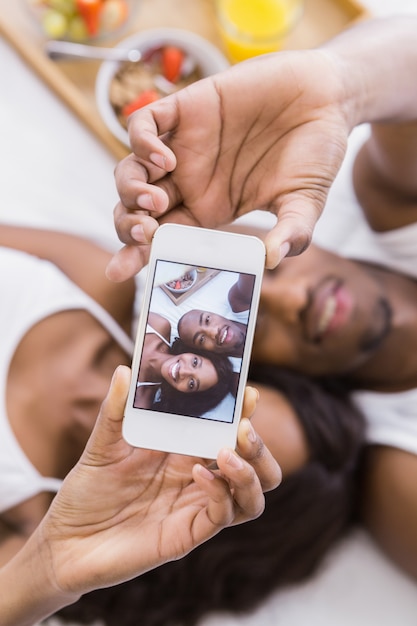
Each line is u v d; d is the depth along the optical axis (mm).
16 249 1258
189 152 797
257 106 787
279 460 1167
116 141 1387
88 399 1176
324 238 1325
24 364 1176
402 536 1216
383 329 1197
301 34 1450
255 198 829
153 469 739
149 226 723
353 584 1295
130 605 1208
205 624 1263
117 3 1384
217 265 722
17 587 756
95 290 1243
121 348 1254
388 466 1229
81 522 729
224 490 656
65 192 1405
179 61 1364
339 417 1205
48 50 1382
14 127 1422
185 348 711
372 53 881
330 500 1216
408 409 1252
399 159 1110
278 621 1278
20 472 1130
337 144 810
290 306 1180
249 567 1237
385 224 1255
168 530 707
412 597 1285
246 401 702
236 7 1438
